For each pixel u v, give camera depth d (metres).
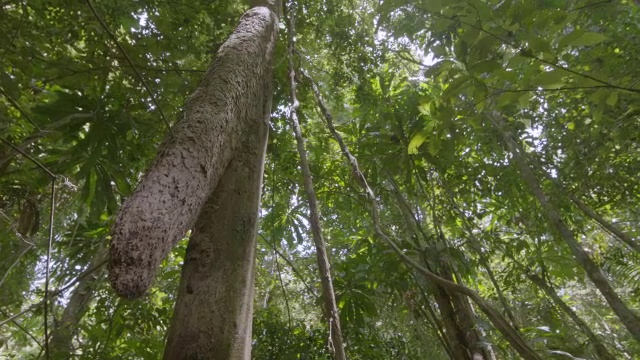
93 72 3.28
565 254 5.09
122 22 3.22
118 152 3.36
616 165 4.28
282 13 4.57
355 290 4.29
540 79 2.01
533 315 5.50
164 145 1.33
